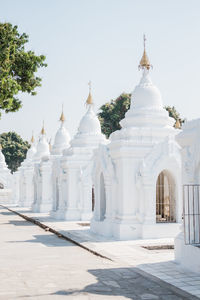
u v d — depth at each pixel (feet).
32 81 66.44
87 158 83.41
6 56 57.21
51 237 59.93
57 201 91.86
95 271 34.99
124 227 54.39
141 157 57.11
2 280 31.99
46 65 65.57
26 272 34.94
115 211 57.67
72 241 54.08
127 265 37.06
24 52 62.69
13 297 27.12
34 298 26.89
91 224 63.72
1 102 56.95
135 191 56.49
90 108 91.35
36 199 115.24
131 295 27.66
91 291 28.63
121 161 56.75
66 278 32.55
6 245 51.62
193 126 38.04
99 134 88.58
